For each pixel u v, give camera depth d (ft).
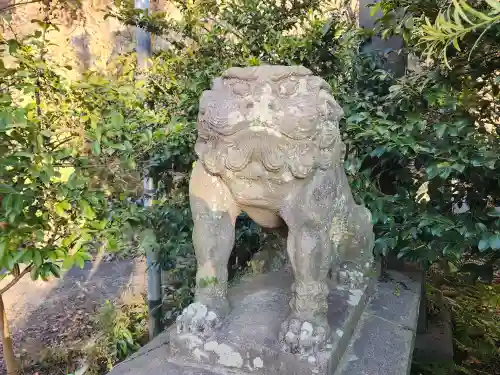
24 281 13.98
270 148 4.62
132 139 7.17
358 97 7.78
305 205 4.84
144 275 13.58
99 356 8.97
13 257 4.99
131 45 12.03
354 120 6.92
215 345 4.95
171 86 8.91
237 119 4.57
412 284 7.43
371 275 6.74
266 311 5.51
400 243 6.95
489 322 9.68
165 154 7.87
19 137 5.17
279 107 4.58
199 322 5.11
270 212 5.10
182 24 8.71
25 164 5.05
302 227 4.88
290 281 6.43
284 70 4.65
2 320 7.30
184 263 9.00
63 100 6.21
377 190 7.60
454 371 7.94
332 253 5.78
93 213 5.70
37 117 5.85
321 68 8.00
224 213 5.14
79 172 5.73
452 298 10.43
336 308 5.65
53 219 5.90
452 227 5.98
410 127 6.49
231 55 8.52
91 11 12.84
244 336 4.96
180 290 8.94
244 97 4.65
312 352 4.67
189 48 8.91
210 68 8.20
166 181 8.98
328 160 4.93
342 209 5.77
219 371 4.91
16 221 5.04
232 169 4.74
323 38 7.70
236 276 7.30
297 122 4.55
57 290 13.25
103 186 6.33
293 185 4.82
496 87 6.30
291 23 8.66
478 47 5.63
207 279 5.27
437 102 6.61
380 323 5.95
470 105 6.52
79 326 10.81
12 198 4.73
